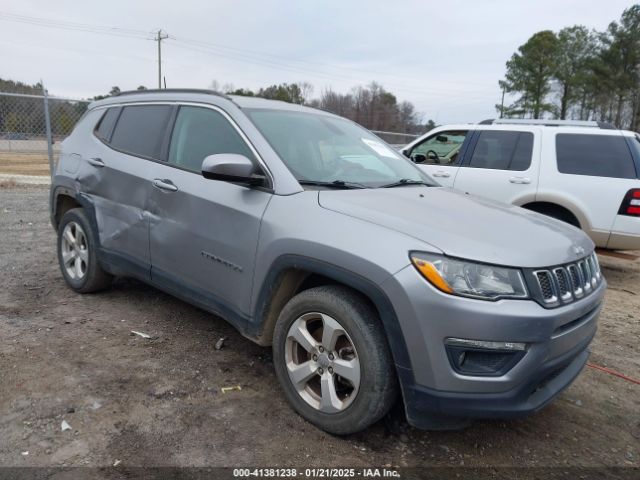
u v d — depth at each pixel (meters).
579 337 2.60
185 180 3.41
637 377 3.74
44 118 11.47
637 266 7.51
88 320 3.99
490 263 2.29
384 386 2.46
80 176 4.35
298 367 2.79
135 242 3.81
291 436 2.67
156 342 3.68
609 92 59.91
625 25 59.06
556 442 2.85
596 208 5.99
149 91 4.16
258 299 2.93
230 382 3.18
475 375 2.27
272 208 2.88
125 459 2.40
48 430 2.57
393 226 2.49
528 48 60.28
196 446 2.53
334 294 2.61
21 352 3.38
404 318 2.31
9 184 12.08
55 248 6.23
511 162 6.61
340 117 4.25
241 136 3.25
